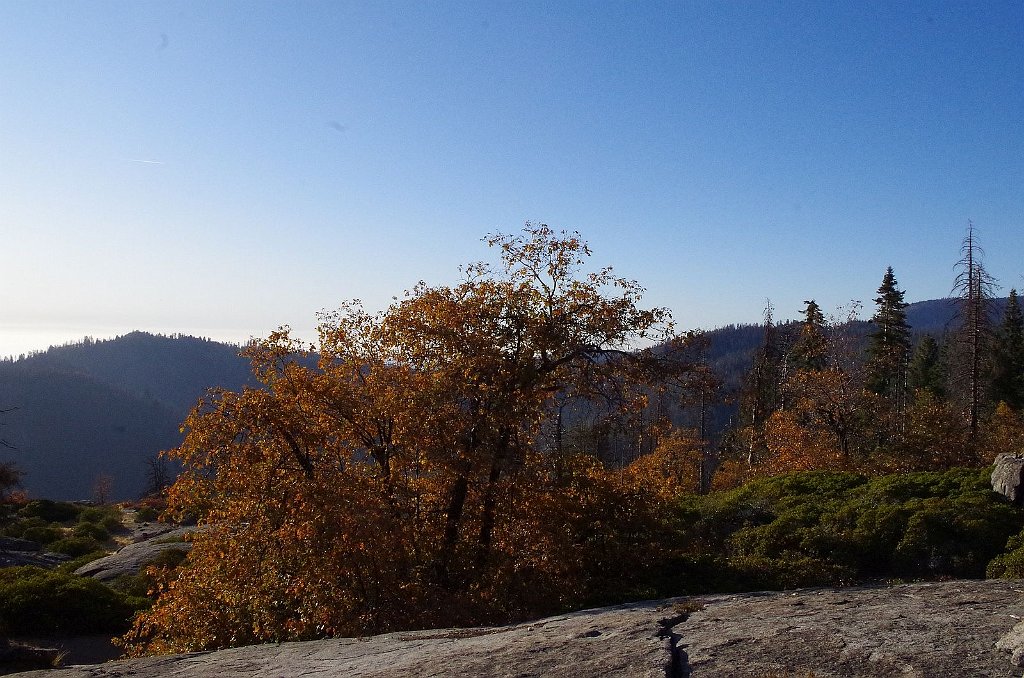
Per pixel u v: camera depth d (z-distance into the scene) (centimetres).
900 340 4581
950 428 2895
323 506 1348
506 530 1598
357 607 1336
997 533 1382
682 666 595
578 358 1691
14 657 1541
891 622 639
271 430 1540
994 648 527
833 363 3406
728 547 1692
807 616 711
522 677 622
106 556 2778
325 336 1600
